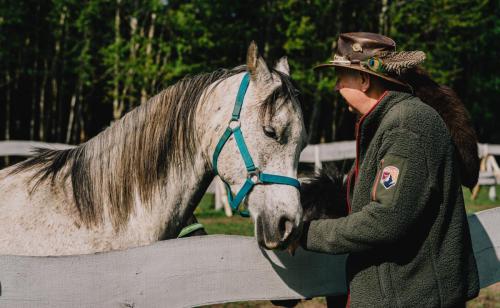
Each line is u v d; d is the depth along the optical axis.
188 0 15.82
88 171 2.36
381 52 1.92
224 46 14.90
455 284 1.78
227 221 8.49
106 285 1.93
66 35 18.53
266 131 2.13
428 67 15.88
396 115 1.80
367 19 17.81
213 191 10.43
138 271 1.97
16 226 2.23
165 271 2.01
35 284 1.86
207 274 2.07
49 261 1.88
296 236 2.04
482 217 2.56
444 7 15.56
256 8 15.02
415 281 1.79
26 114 23.55
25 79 22.36
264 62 2.19
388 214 1.70
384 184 1.73
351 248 1.81
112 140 2.40
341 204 2.52
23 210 2.27
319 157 10.59
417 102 1.83
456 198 1.82
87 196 2.31
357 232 1.76
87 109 23.77
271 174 2.13
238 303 4.64
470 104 23.09
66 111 24.11
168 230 2.39
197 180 2.39
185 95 2.39
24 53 19.41
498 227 2.59
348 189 2.12
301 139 2.20
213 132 2.26
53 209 2.28
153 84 14.57
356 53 1.95
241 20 14.87
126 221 2.32
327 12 15.78
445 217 1.79
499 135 24.17
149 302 1.99
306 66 15.59
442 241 1.79
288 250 2.10
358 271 1.89
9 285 1.84
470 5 16.50
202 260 2.06
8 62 18.77
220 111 2.26
